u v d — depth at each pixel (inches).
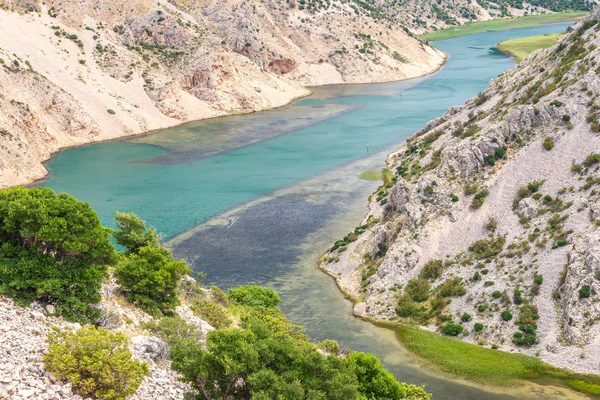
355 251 4170.8
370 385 1790.1
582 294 3016.7
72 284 1690.5
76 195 5487.2
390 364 2908.5
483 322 3196.4
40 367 1294.3
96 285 1776.6
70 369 1279.5
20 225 1720.0
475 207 3880.4
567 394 2593.5
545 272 3304.6
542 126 4126.5
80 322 1643.7
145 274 2059.5
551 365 2817.4
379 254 4008.4
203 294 2645.2
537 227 3585.1
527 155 4008.4
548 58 5012.3
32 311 1557.6
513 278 3376.0
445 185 4074.8
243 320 2437.3
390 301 3543.3
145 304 2021.4
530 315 3132.4
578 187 3666.3
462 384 2711.6
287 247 4367.6
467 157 4111.7
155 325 1856.5
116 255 2134.6
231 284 3816.4
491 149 4114.2
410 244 3846.0
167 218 4899.1
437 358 2933.1
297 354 1496.1
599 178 3602.4
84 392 1269.7
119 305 1914.4
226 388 1470.2
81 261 1796.3
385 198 4874.5
